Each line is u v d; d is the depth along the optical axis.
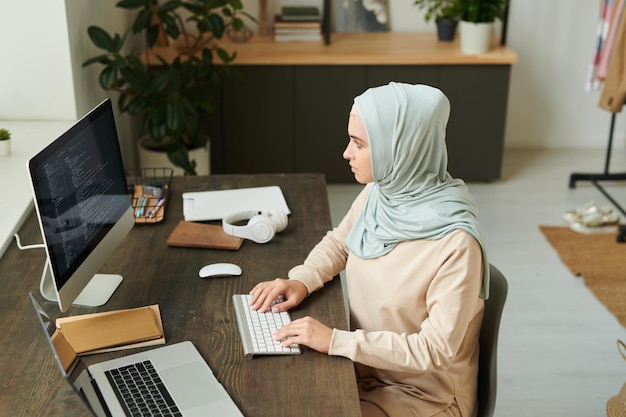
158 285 1.97
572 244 3.80
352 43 4.44
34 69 2.89
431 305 1.71
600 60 4.04
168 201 2.45
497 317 1.84
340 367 1.66
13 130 2.81
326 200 2.47
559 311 3.24
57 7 2.81
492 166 4.45
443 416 1.80
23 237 2.17
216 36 3.73
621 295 3.35
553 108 5.00
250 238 2.19
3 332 1.75
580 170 4.74
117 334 1.73
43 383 1.58
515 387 2.78
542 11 4.77
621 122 5.04
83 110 3.09
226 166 4.42
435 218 1.73
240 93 4.25
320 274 1.98
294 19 4.41
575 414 2.64
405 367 1.67
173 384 1.58
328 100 4.29
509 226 4.01
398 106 1.69
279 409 1.53
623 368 2.89
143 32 4.46
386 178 1.77
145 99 3.54
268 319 1.81
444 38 4.47
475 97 4.30
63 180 1.70
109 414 1.50
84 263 1.80
